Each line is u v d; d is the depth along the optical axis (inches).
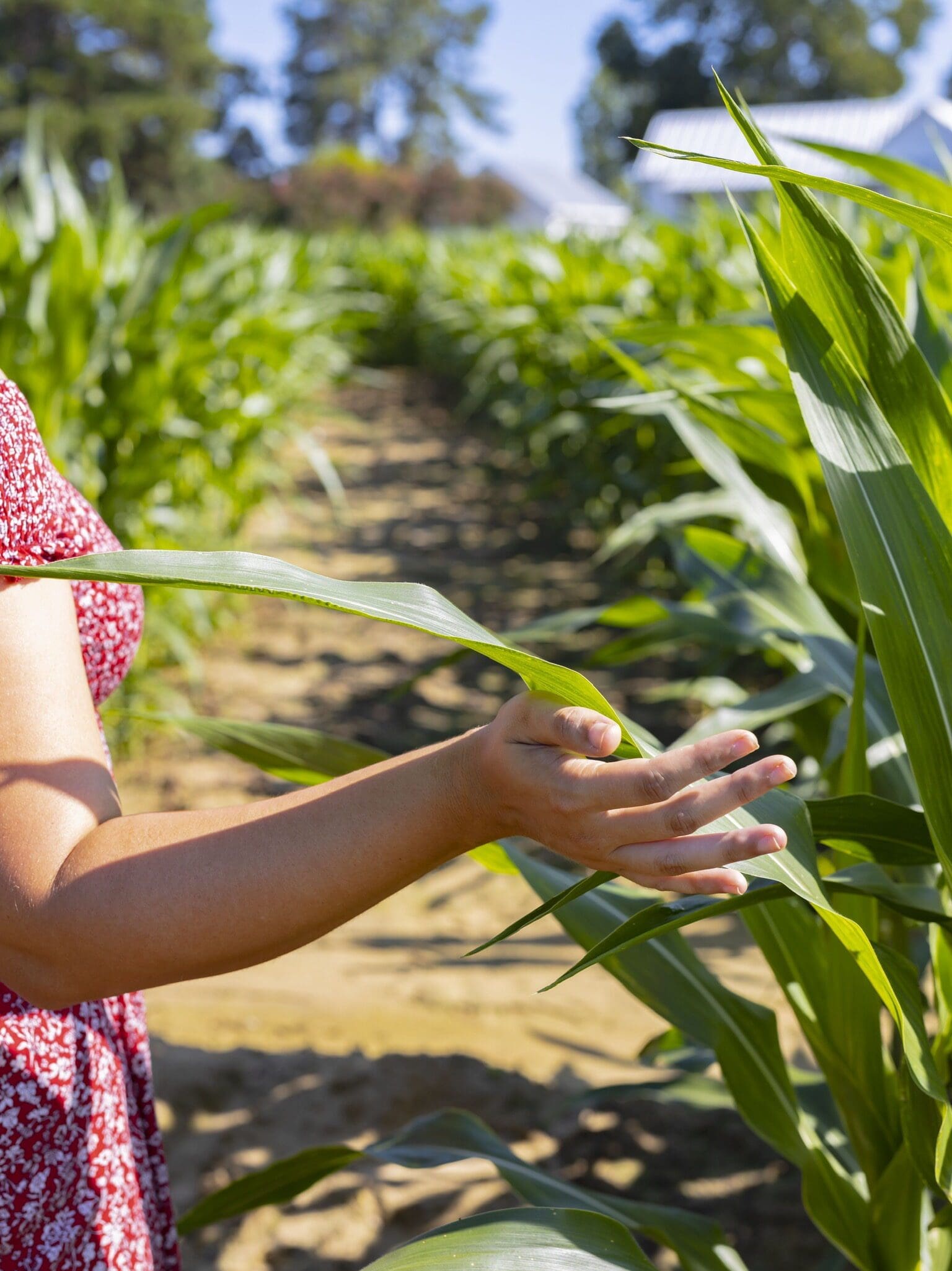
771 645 58.0
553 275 250.7
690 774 22.6
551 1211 34.0
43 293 115.0
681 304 190.4
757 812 30.2
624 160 2306.8
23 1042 33.1
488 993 95.4
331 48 2655.0
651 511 72.1
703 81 2196.1
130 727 143.5
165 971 26.2
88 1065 35.4
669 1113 78.5
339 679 178.5
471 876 119.0
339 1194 71.6
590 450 222.5
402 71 2689.5
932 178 39.0
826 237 33.7
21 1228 33.4
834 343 34.1
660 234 238.8
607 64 2271.2
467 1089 81.0
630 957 47.6
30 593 29.5
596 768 23.2
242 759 43.9
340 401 531.5
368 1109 78.7
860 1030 41.1
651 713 161.8
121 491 136.5
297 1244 67.7
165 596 146.7
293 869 25.6
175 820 26.9
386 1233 68.7
